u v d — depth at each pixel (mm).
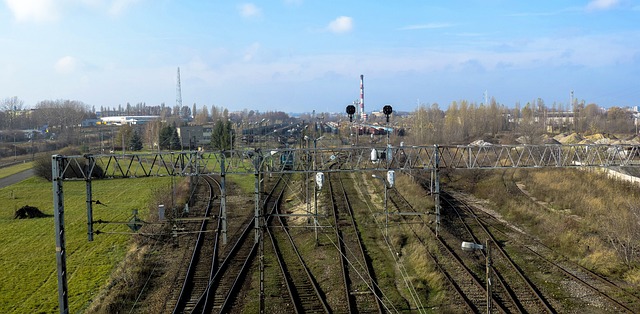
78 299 25141
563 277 26016
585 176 56094
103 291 25328
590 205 42500
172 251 31797
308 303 22984
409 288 24688
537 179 58531
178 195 51469
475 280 25172
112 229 39875
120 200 54688
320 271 27391
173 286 25453
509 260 28734
